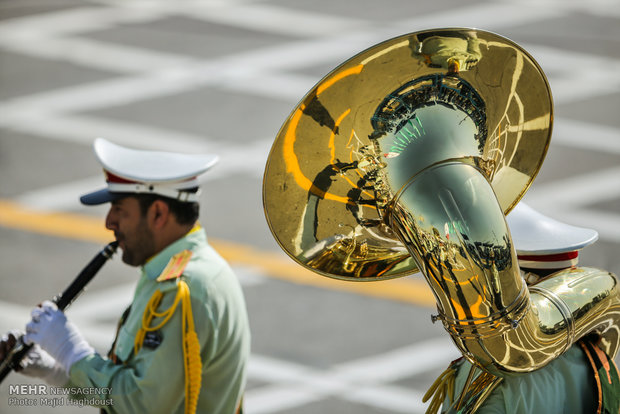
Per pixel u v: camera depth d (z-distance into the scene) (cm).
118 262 2586
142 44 4088
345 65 843
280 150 888
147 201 1156
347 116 878
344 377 2114
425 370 2139
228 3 4531
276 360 2184
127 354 1145
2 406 1923
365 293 2483
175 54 4000
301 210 935
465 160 891
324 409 1991
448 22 4294
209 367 1156
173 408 1127
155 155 1196
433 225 862
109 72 3831
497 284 844
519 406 967
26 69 3841
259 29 4234
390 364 2166
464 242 847
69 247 2661
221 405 1183
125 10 4434
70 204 2908
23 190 2983
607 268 2556
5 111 3512
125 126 3409
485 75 903
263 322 2339
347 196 927
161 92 3669
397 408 1994
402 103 880
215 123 3441
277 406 2000
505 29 4225
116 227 1178
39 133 3344
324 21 4312
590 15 4400
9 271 2528
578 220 2816
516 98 940
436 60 867
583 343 1015
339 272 1001
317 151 896
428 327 2327
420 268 895
